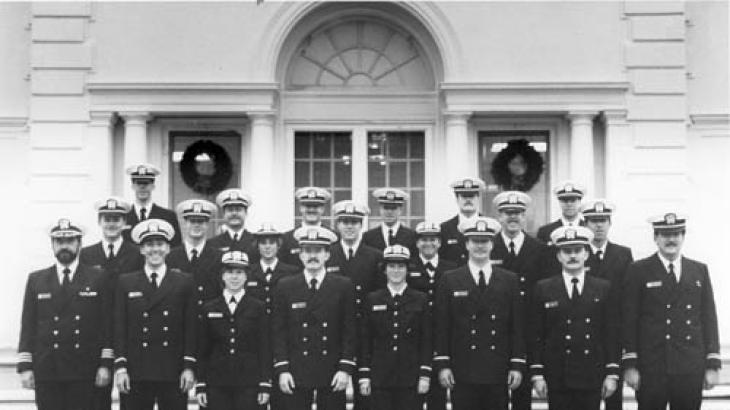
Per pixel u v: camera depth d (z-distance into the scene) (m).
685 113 13.53
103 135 13.48
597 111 13.49
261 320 9.30
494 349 9.30
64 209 13.41
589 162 13.55
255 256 10.44
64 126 13.47
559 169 13.90
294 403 9.27
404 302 9.46
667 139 13.49
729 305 13.93
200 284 10.23
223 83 13.45
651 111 13.50
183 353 9.34
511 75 13.54
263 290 10.06
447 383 9.36
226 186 13.95
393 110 14.08
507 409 9.41
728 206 14.06
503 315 9.37
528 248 10.45
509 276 9.48
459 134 13.55
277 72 13.84
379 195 11.10
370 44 14.20
